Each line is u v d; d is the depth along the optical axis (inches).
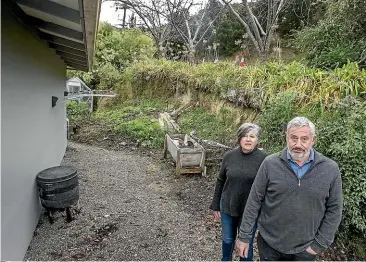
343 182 115.8
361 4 190.4
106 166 244.5
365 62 193.2
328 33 217.0
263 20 434.0
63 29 117.0
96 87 539.5
